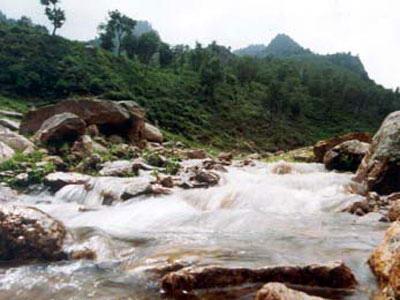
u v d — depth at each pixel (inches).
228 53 5999.0
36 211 269.1
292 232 312.5
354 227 330.6
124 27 3262.8
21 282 209.3
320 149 884.0
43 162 628.7
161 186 493.7
